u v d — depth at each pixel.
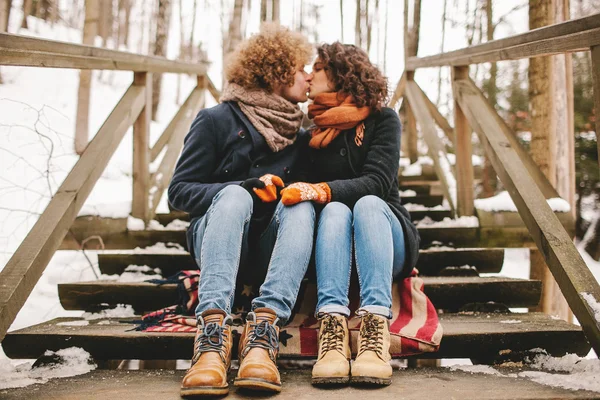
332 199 1.77
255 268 1.89
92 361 1.73
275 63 2.02
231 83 2.09
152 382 1.50
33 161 5.50
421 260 2.59
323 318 1.55
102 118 9.99
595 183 7.16
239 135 1.98
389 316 1.54
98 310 2.20
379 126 2.01
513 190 2.19
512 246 2.80
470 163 2.99
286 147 2.06
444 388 1.39
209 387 1.29
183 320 1.86
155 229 2.89
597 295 1.64
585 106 7.00
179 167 1.95
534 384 1.43
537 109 3.53
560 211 2.68
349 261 1.63
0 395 1.33
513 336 1.75
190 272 2.10
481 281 2.23
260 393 1.35
